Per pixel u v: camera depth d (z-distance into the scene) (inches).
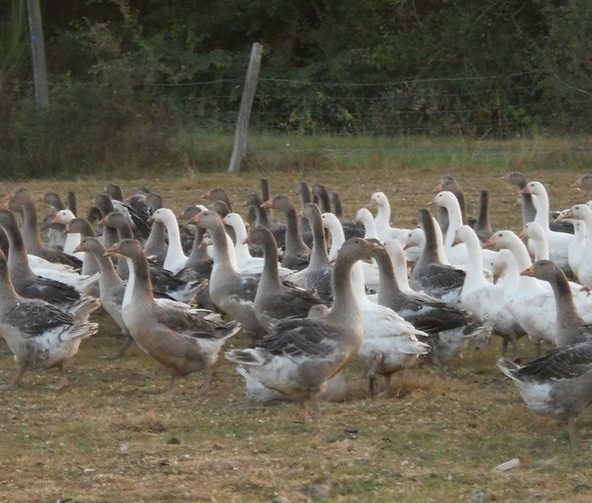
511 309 558.6
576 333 481.1
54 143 1144.8
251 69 1134.4
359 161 1145.4
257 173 1118.4
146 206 847.7
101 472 408.8
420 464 414.6
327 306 561.0
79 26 1740.9
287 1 1688.0
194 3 1720.0
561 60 1317.7
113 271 601.3
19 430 462.0
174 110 1203.2
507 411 472.4
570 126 1263.5
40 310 533.0
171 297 620.7
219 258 617.9
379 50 1625.2
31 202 731.4
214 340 527.2
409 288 589.6
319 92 1537.9
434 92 1449.3
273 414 479.8
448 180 847.7
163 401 510.3
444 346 538.0
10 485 398.9
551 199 968.3
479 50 1571.1
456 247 729.6
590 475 401.4
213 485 393.1
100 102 1147.9
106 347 623.5
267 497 382.6
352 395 518.0
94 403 506.9
